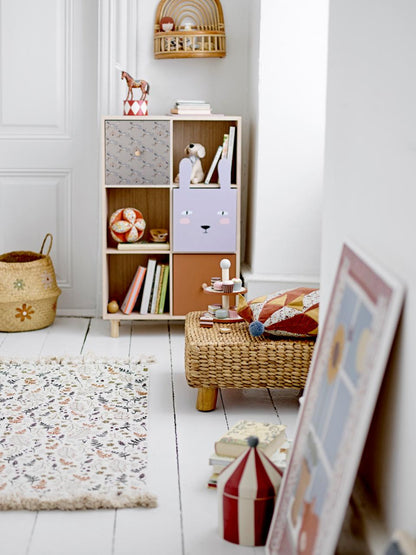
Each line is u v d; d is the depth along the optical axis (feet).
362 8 6.30
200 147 14.30
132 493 7.82
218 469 7.95
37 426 9.61
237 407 10.61
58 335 14.08
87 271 15.60
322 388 6.24
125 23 14.73
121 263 15.15
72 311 15.62
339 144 7.11
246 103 15.20
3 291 13.98
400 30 5.25
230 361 10.18
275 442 7.77
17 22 14.92
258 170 13.80
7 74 15.05
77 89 15.10
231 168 14.47
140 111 14.07
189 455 8.92
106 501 7.63
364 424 4.99
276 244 14.02
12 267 14.07
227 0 14.90
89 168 15.29
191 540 7.06
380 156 5.73
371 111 5.98
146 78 15.05
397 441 5.21
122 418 9.97
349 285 6.18
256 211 13.93
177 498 7.87
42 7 14.89
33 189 15.35
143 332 14.40
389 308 5.08
